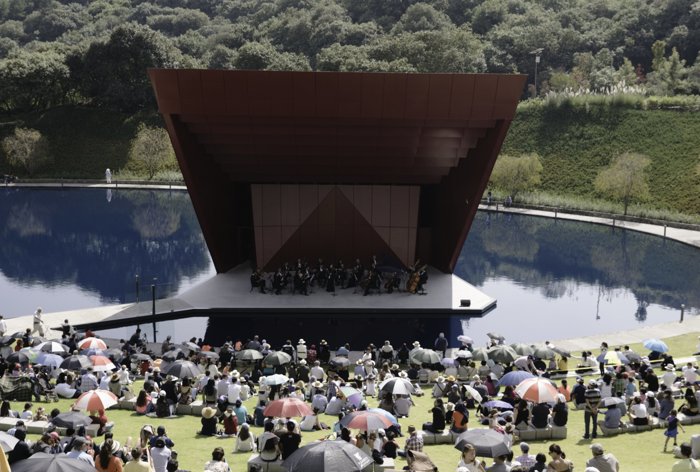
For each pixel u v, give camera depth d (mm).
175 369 22250
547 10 132625
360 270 42406
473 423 20281
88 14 169125
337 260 45281
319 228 44906
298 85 34844
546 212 70500
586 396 19844
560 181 75938
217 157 41281
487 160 38281
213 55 119938
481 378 26234
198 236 60500
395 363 29391
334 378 23953
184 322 37156
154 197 78375
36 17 164250
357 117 35812
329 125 37469
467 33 112938
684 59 106625
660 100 79375
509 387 21734
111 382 22828
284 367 26391
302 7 152375
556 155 78875
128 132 94562
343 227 44906
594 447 14664
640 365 26406
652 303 42375
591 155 77062
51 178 87562
